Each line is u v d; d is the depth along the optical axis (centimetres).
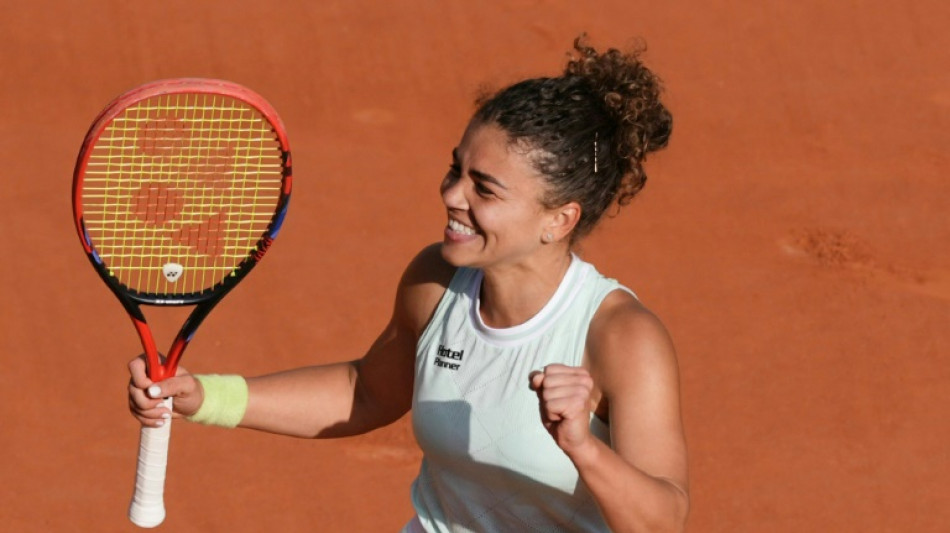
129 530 2747
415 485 1466
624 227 4378
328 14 6144
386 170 4838
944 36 6712
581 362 1259
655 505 1109
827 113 5856
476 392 1303
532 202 1225
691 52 6362
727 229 4453
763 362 3534
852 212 4697
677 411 1212
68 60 5591
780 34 6562
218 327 3528
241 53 5866
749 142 5475
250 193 2794
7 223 4056
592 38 6397
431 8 6325
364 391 1519
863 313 3847
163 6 6000
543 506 1308
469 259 1265
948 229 4588
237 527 2756
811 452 3122
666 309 3822
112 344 3409
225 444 3030
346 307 3719
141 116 2772
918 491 2992
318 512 2823
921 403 3362
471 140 1233
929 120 5888
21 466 2920
